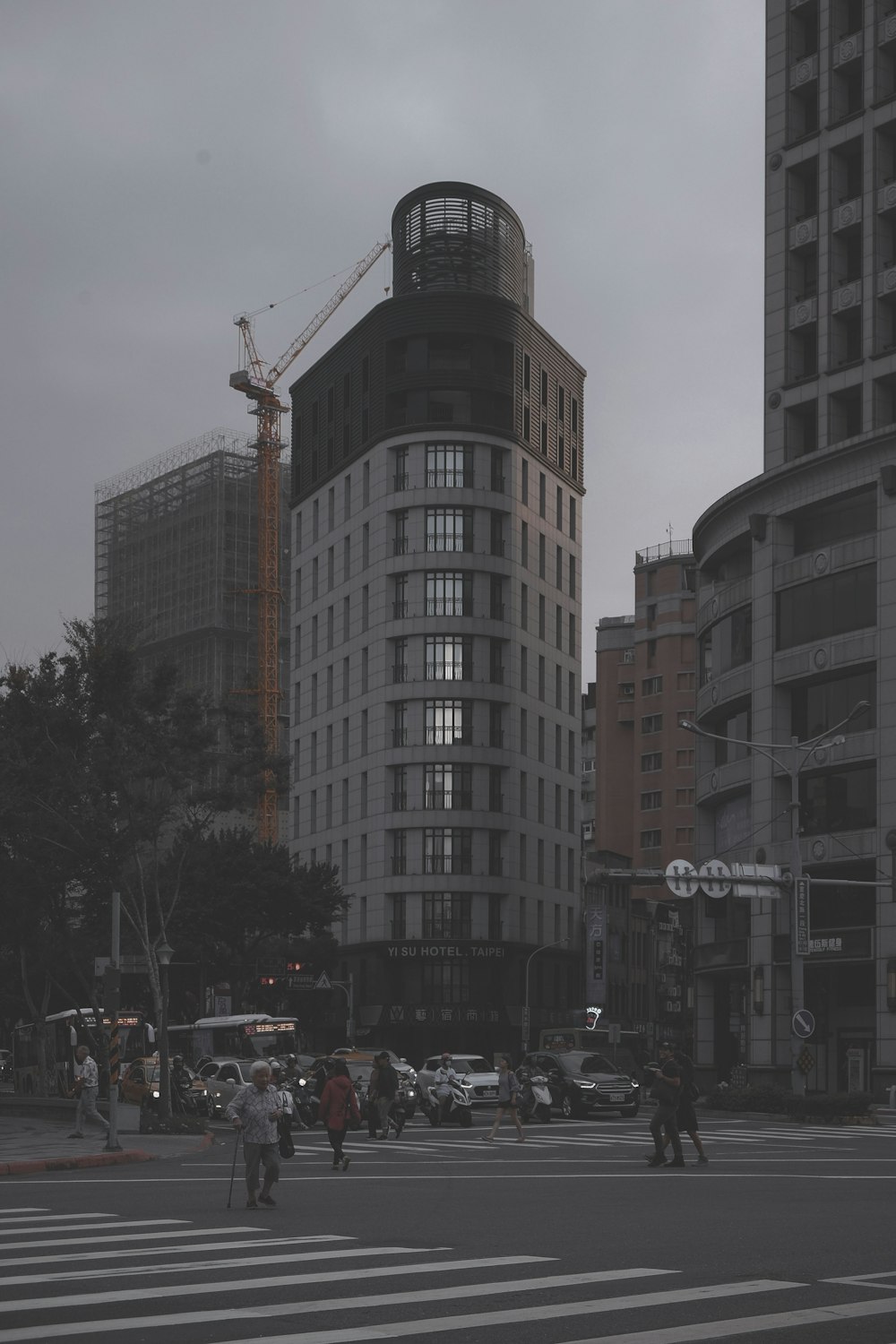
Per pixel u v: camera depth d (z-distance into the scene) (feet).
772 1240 46.78
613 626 466.29
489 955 284.61
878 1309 33.37
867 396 186.60
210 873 228.63
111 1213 56.13
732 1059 208.33
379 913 289.94
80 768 131.23
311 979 242.17
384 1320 31.73
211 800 134.82
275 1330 30.45
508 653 298.56
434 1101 135.54
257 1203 58.85
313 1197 63.52
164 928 131.54
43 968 167.73
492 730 294.46
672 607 437.58
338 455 321.32
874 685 179.32
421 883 286.05
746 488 197.16
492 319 302.25
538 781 308.40
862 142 191.72
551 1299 34.55
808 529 193.06
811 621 187.21
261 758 136.56
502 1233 48.75
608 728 462.19
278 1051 175.94
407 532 297.74
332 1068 83.30
